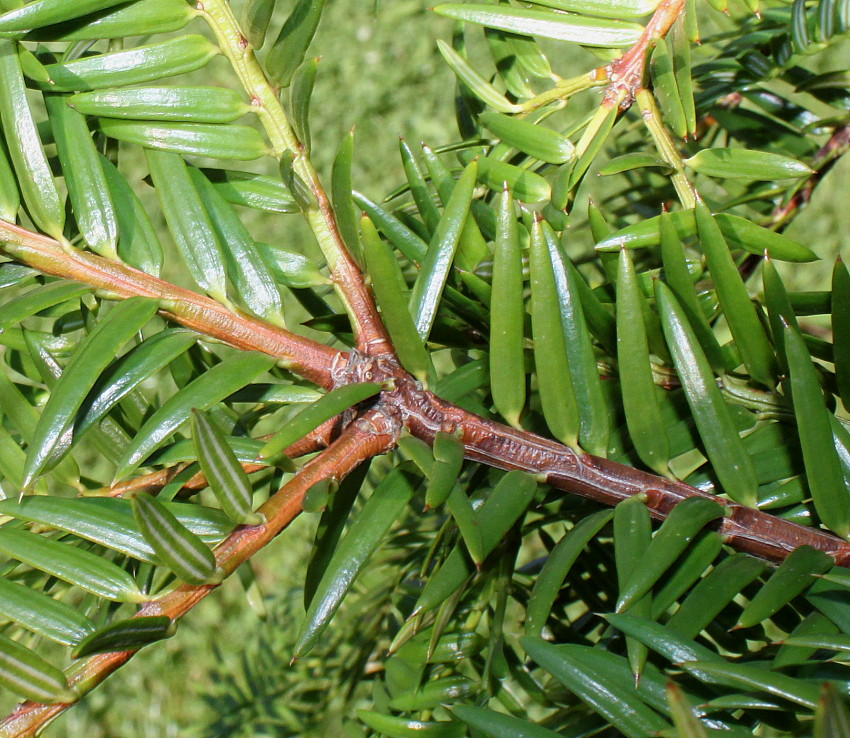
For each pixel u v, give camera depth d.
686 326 0.14
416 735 0.14
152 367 0.13
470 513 0.12
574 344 0.14
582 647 0.12
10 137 0.14
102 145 0.15
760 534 0.13
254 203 0.15
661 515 0.14
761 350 0.14
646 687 0.12
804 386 0.13
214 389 0.13
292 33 0.14
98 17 0.14
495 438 0.14
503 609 0.15
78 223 0.14
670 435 0.15
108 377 0.13
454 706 0.12
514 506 0.13
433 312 0.14
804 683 0.11
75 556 0.12
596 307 0.15
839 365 0.14
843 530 0.13
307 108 0.13
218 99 0.14
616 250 0.15
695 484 0.15
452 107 0.62
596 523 0.13
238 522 0.12
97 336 0.13
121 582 0.12
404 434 0.13
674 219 0.15
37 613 0.12
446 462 0.12
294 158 0.14
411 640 0.15
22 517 0.12
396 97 0.63
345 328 0.15
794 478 0.14
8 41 0.14
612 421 0.15
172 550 0.11
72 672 0.11
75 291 0.14
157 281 0.14
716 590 0.13
